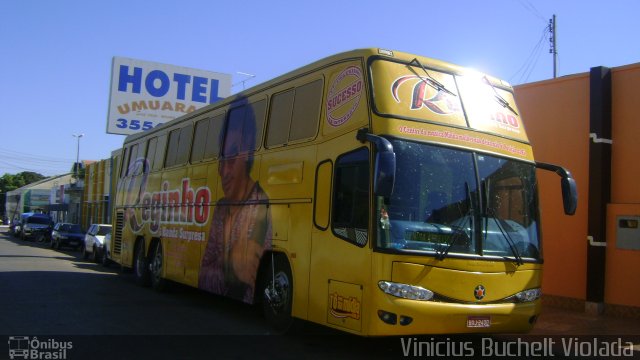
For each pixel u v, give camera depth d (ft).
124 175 57.67
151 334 28.14
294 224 27.32
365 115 23.70
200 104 104.94
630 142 35.63
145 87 101.40
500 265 23.77
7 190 380.17
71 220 175.83
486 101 26.73
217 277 34.65
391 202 22.34
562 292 38.04
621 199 35.73
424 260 22.08
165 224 44.24
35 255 88.17
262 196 30.53
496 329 23.35
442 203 23.26
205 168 38.29
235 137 34.88
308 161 27.02
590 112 36.86
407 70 24.91
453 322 22.21
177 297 42.52
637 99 35.50
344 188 24.30
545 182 39.68
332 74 26.58
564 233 38.27
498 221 24.54
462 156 24.36
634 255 34.30
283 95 30.53
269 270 29.73
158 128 49.44
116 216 58.75
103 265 73.97
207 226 36.86
